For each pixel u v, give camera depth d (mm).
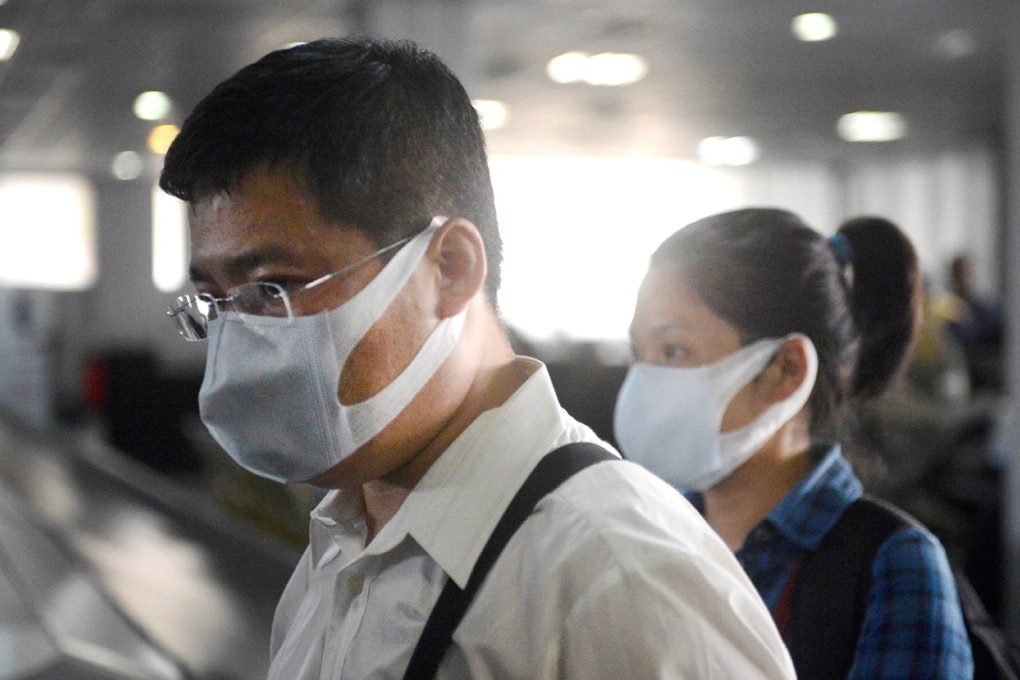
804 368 1369
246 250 751
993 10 7172
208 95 771
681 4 6949
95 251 17219
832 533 1260
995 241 14000
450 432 818
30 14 6820
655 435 1411
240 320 771
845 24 7598
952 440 5680
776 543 1285
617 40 8023
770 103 11141
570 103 11125
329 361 750
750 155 15922
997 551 4605
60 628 2352
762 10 7152
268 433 785
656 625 670
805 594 1244
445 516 772
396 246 764
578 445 788
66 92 9859
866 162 16578
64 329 15336
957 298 7895
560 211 17750
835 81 9852
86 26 7234
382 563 806
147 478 6219
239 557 4375
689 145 14773
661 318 1407
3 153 14266
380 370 764
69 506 5348
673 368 1402
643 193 17641
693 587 692
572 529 715
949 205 15094
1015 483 4945
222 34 7535
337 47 787
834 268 1416
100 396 10844
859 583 1223
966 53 8641
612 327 17953
